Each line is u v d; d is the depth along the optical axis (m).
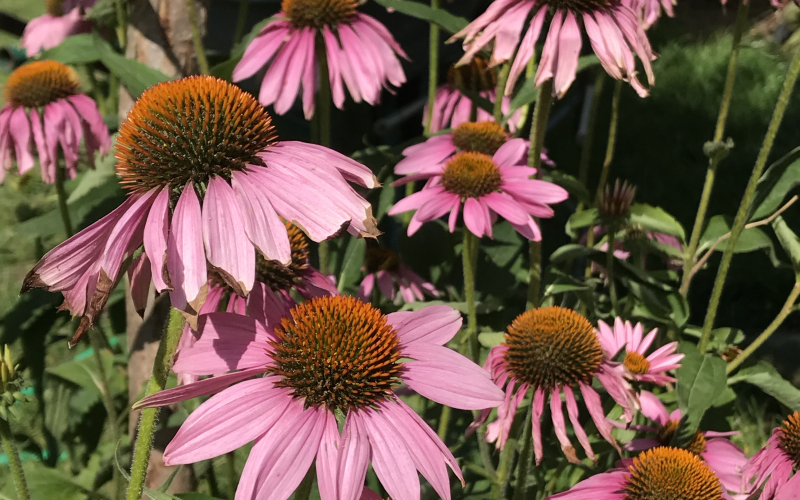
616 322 0.36
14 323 0.43
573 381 0.31
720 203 0.83
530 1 0.32
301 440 0.21
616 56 0.31
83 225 0.43
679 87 1.22
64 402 0.45
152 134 0.22
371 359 0.22
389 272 0.46
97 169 0.44
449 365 0.23
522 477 0.32
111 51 0.36
